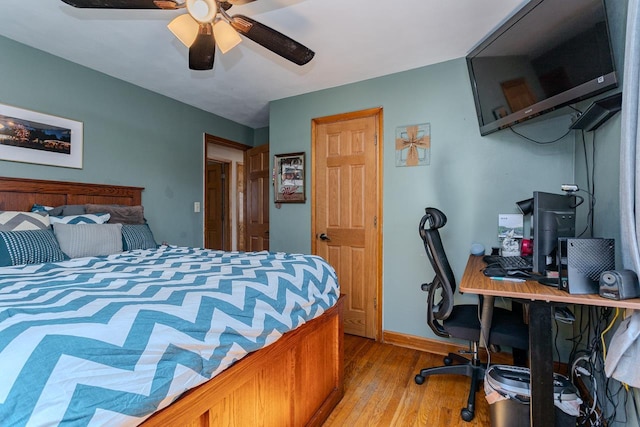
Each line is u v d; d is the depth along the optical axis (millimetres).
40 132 2258
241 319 1032
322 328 1638
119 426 652
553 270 1336
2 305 866
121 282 1172
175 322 844
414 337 2568
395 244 2660
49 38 2113
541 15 1639
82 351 652
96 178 2590
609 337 1508
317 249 3072
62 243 1913
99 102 2611
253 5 1772
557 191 2111
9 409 552
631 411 1259
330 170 2996
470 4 1770
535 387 1193
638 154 1056
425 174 2537
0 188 2047
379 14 1857
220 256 1956
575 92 1509
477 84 2217
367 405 1771
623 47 1314
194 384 835
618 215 1411
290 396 1342
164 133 3152
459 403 1792
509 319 1790
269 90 3027
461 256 2396
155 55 2344
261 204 3941
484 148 2330
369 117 2793
